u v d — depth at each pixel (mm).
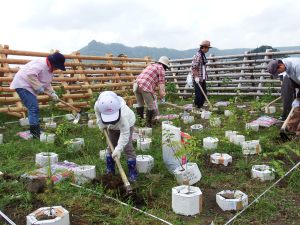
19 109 9742
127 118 4664
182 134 5211
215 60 15758
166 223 3775
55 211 3807
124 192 4434
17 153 6352
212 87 15109
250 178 5105
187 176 4785
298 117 7125
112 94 4434
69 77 11680
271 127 7941
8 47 10109
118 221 3805
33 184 4707
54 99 8031
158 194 4496
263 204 4156
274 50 13945
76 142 6449
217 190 4715
